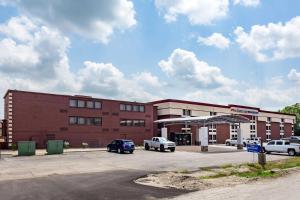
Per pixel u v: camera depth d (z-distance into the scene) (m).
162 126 63.72
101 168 26.75
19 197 14.39
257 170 25.92
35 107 47.25
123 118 58.06
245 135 79.12
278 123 90.56
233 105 77.06
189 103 67.62
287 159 35.47
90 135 52.91
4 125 47.75
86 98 53.12
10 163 30.34
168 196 14.78
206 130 46.72
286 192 15.05
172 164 29.83
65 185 17.94
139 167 27.53
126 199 14.07
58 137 49.12
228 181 19.73
